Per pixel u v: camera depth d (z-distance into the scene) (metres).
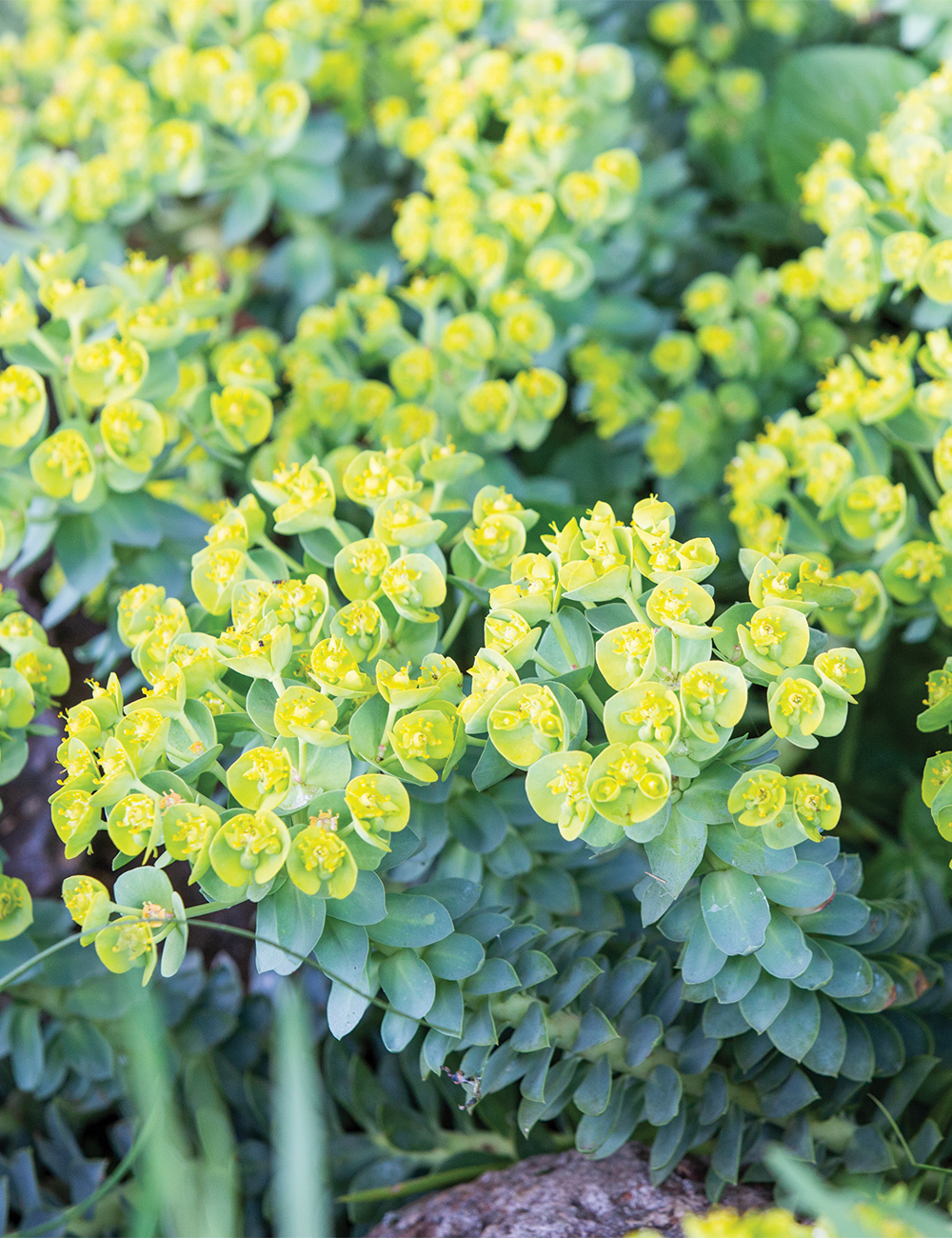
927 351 0.68
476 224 0.75
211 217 0.94
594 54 0.79
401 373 0.74
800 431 0.70
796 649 0.60
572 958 0.64
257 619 0.62
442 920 0.61
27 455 0.68
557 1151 0.66
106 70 0.82
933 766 0.62
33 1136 0.69
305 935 0.60
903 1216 0.55
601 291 0.80
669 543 0.61
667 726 0.60
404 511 0.63
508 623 0.61
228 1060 0.69
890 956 0.63
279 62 0.79
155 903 0.61
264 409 0.70
